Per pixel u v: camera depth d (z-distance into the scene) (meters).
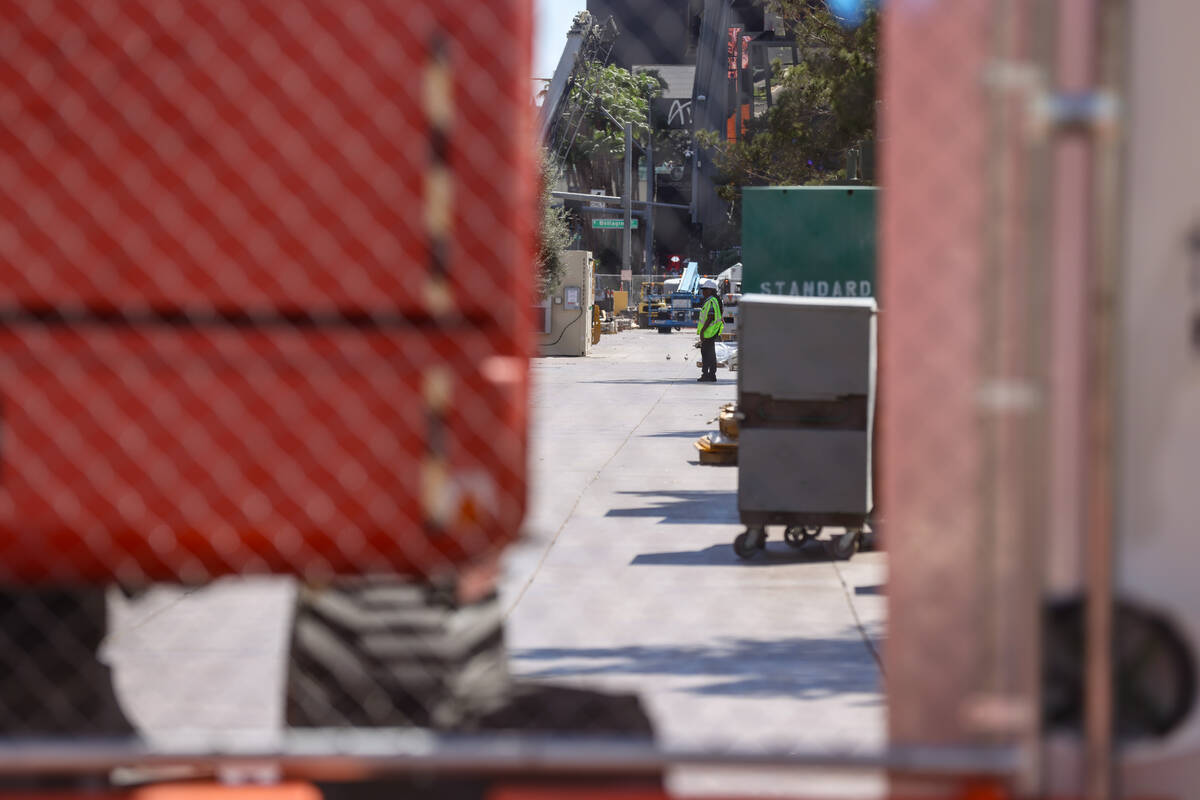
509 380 7.30
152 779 10.74
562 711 9.74
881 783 10.37
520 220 7.41
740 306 22.22
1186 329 7.48
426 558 7.35
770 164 65.75
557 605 18.98
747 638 17.03
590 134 133.50
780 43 115.00
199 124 7.28
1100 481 7.01
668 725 13.27
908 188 7.39
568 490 31.03
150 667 15.47
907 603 7.58
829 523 22.23
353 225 7.27
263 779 9.73
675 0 187.12
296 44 7.23
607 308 142.25
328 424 7.32
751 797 8.20
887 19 7.34
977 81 7.26
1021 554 7.36
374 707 9.64
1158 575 7.62
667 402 56.59
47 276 7.34
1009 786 7.33
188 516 7.34
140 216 7.32
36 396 7.38
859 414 22.14
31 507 7.38
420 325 7.32
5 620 9.44
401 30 7.21
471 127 7.26
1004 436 7.38
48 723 9.47
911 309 7.45
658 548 23.66
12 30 7.32
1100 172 6.98
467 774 8.29
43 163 7.34
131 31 7.27
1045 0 7.04
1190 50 7.35
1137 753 7.66
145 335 7.36
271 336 7.33
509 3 7.25
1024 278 7.20
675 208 194.88
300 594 9.73
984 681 7.52
